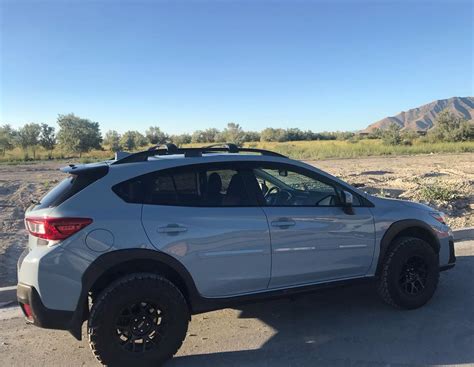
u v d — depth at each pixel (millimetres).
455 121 58594
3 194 15922
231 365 3932
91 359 4094
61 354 4195
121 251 3713
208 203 4125
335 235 4551
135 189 3932
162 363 3801
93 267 3648
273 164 4543
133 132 82875
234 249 4094
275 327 4688
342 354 4062
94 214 3717
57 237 3615
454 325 4598
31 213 3818
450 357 3951
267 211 4289
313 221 4453
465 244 7762
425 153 38938
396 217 4910
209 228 4012
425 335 4391
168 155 4445
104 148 75250
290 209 4410
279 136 97188
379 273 4875
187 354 4152
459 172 19750
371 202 4910
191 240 3934
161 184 4027
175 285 3971
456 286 5734
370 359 3951
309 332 4543
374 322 4723
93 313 3617
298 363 3928
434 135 58594
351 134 103250
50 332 4684
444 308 5043
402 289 4914
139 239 3770
